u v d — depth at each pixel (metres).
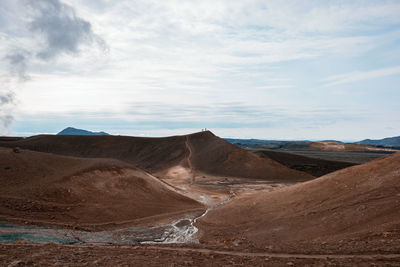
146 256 10.67
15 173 34.38
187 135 134.00
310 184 29.38
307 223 20.19
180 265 8.96
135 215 31.42
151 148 121.31
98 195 34.25
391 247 10.92
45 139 126.19
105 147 122.38
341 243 13.40
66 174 36.19
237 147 111.31
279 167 93.75
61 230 24.34
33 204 28.61
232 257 10.81
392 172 23.14
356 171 26.94
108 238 23.53
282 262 9.59
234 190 59.97
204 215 32.28
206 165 98.69
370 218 16.89
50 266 8.20
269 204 28.30
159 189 42.28
